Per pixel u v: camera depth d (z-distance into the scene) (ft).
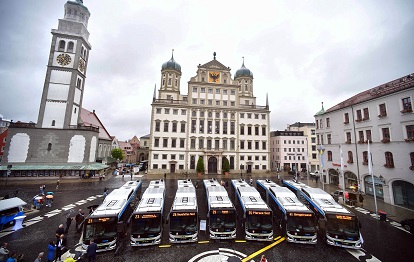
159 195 55.72
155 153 159.02
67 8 153.79
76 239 48.19
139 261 40.06
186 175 151.84
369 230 55.77
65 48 146.92
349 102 107.86
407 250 44.83
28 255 40.96
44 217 62.34
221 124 169.58
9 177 123.85
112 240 41.91
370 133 92.22
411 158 74.64
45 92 139.33
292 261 40.42
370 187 92.84
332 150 116.78
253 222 46.42
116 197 52.75
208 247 45.50
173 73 191.72
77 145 140.05
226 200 52.65
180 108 165.58
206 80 177.17
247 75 202.69
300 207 49.03
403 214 69.00
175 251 43.75
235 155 168.96
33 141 133.18
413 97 74.28
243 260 40.52
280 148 200.03
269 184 73.05
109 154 211.20
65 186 108.78
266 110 176.96
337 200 85.71
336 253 43.47
